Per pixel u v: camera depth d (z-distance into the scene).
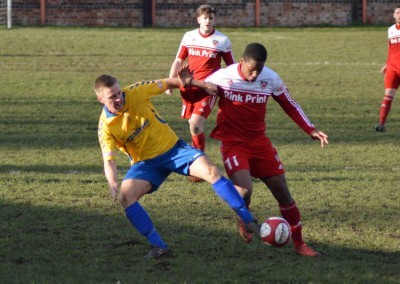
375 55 53.22
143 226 13.87
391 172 21.80
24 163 22.78
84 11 69.31
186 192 19.22
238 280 12.78
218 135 14.57
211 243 14.98
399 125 30.20
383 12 73.50
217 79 14.28
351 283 12.66
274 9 71.88
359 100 36.25
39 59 48.56
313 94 37.84
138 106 13.72
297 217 14.29
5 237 15.23
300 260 14.00
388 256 14.28
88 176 21.00
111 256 14.13
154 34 63.41
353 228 16.16
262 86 14.18
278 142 26.52
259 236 14.59
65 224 16.23
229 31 66.81
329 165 22.78
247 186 14.03
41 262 13.75
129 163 23.08
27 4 68.25
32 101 34.75
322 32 66.81
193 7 70.81
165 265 13.58
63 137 27.17
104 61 48.28
